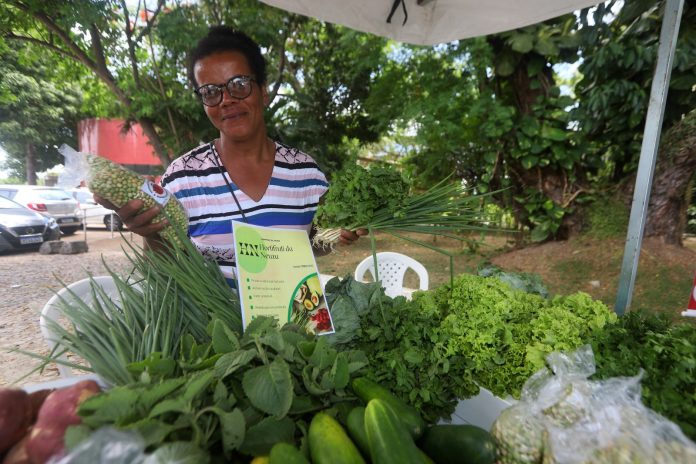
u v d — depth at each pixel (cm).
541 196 611
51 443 84
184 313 143
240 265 143
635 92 493
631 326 145
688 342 125
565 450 97
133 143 971
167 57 662
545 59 568
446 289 180
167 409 86
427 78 641
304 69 888
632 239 189
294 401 110
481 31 303
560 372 124
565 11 271
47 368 364
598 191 599
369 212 158
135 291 146
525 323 155
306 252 159
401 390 138
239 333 141
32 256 905
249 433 98
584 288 493
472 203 187
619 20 505
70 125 2033
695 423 109
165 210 143
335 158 880
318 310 153
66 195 1250
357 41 721
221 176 194
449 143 616
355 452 95
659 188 518
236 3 667
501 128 572
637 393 114
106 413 84
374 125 804
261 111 193
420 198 169
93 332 122
